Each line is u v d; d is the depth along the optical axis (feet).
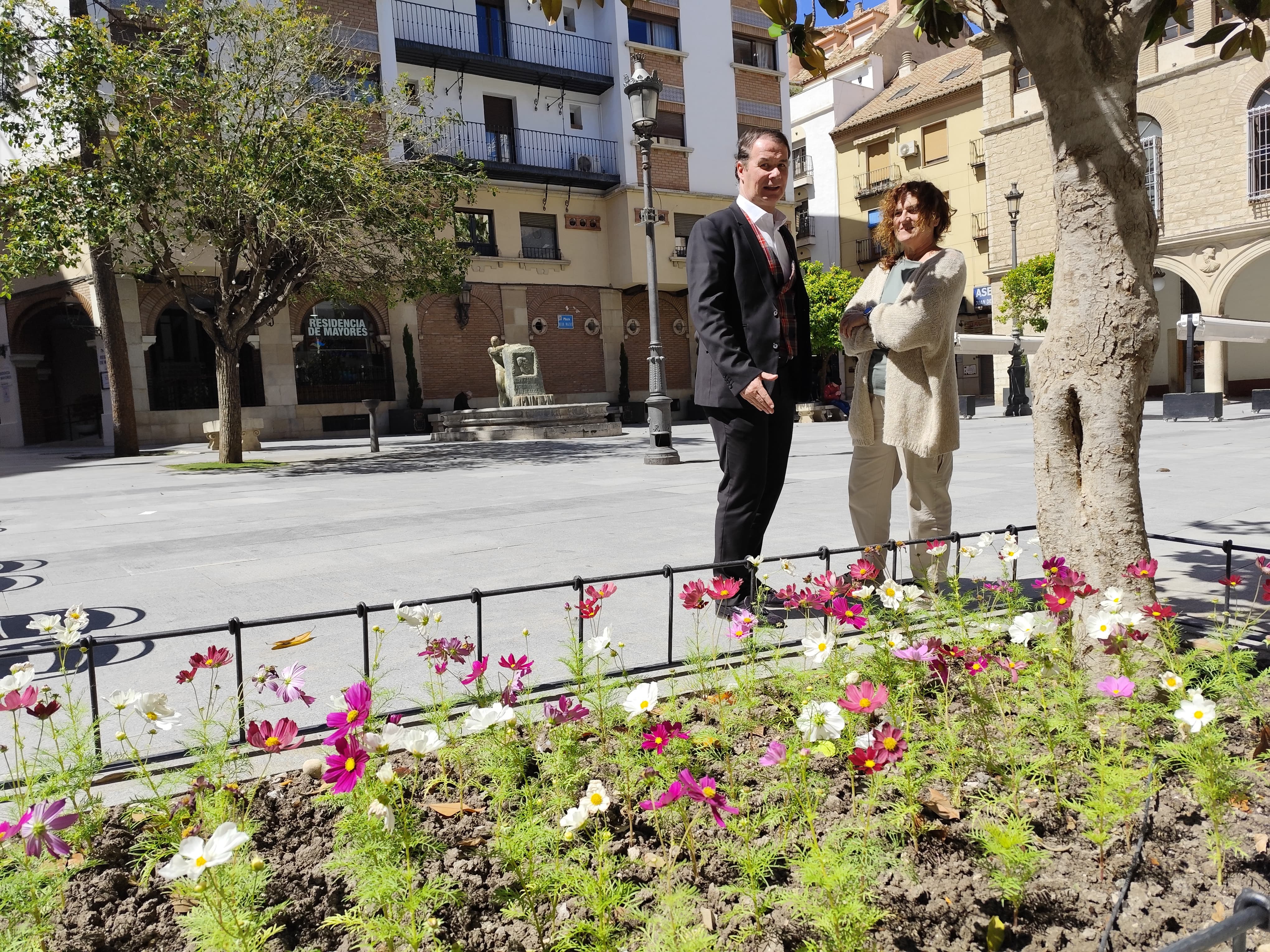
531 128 87.97
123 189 39.73
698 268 11.33
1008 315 82.23
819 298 94.53
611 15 88.63
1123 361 8.29
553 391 90.89
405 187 47.57
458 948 4.70
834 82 116.06
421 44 78.89
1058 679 7.49
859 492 12.43
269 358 75.61
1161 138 80.43
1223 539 16.14
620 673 9.18
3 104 42.42
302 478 37.96
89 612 13.93
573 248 91.45
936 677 7.31
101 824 6.05
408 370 82.23
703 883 5.39
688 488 28.86
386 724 6.70
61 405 86.07
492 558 17.62
